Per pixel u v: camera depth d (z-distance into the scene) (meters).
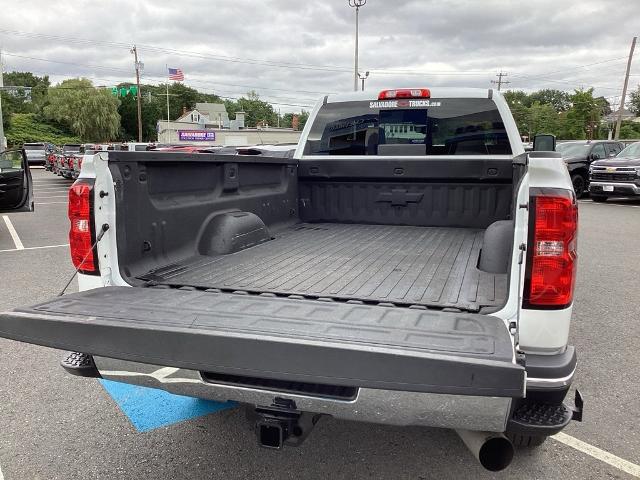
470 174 4.46
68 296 2.43
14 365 4.19
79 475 2.82
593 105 71.44
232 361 1.91
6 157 8.94
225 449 3.08
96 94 80.19
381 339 1.88
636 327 5.05
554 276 2.14
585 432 3.21
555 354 2.21
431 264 3.27
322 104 4.85
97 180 2.59
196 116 99.44
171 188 3.12
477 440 2.16
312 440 3.17
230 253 3.56
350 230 4.53
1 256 8.39
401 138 4.66
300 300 2.45
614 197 16.67
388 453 3.03
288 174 4.68
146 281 2.79
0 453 3.02
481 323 2.06
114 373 2.32
